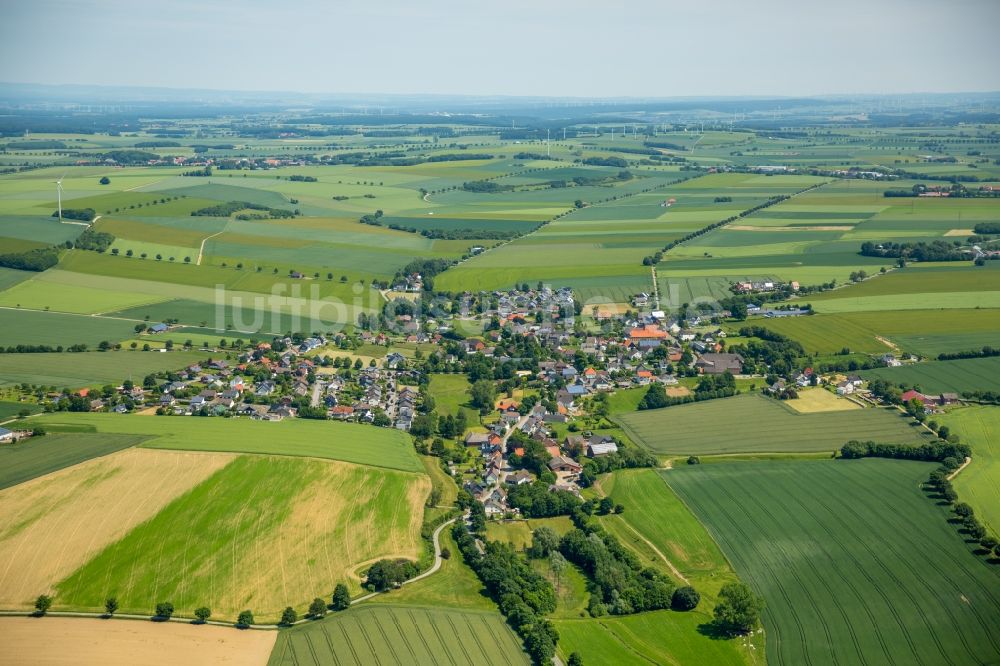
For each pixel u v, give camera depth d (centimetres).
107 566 17112
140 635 15362
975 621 15775
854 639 15475
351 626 15812
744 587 16250
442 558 18300
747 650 15350
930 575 17088
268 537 18312
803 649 15300
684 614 16450
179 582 16800
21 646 14938
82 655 14788
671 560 18138
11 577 16675
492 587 17162
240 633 15550
